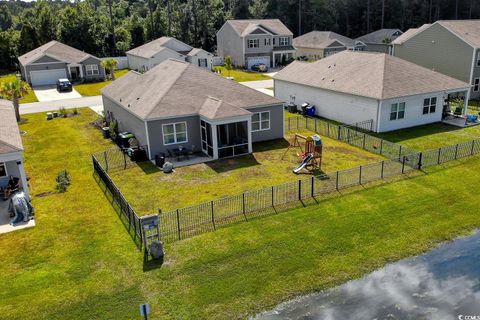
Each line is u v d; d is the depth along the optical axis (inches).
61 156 1119.6
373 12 3858.3
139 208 789.2
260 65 2677.2
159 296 552.4
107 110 1435.8
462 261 623.5
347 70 1397.6
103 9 4124.0
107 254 644.7
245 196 818.8
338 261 620.7
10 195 839.7
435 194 818.2
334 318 517.7
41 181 944.9
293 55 2979.8
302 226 710.5
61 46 2498.8
